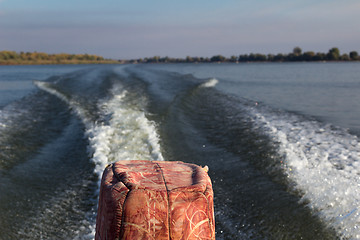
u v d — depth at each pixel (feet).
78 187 15.80
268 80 91.91
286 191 14.99
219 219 12.88
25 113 34.63
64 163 19.11
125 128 23.86
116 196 5.21
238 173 17.52
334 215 12.62
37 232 11.89
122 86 58.23
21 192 15.17
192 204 5.20
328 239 11.40
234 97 48.93
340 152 19.71
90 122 27.66
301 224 12.32
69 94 47.57
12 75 120.67
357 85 72.08
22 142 23.21
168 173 6.11
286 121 30.07
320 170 16.79
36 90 58.29
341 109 37.81
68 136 24.99
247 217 12.95
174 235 5.00
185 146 22.16
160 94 46.21
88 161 18.98
